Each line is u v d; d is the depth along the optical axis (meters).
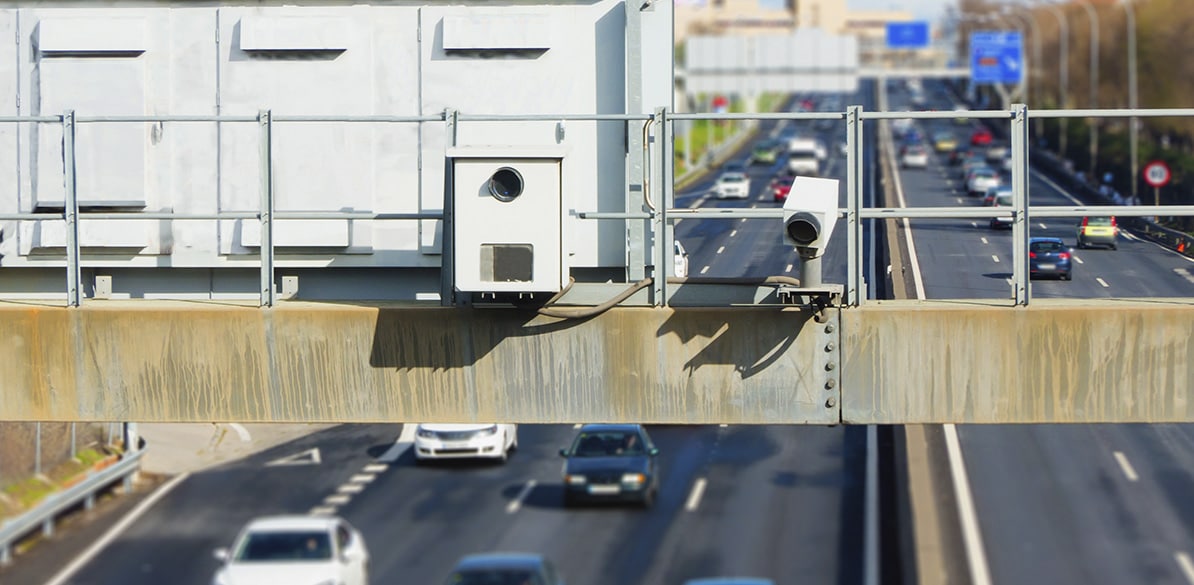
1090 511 110.81
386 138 49.56
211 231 50.47
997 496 115.56
